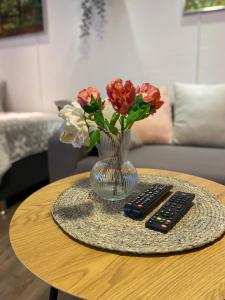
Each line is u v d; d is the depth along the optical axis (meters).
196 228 0.63
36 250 0.56
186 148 1.65
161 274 0.49
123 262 0.52
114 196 0.78
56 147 1.55
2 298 1.08
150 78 2.10
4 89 2.82
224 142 1.64
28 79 2.70
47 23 2.44
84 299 0.44
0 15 2.65
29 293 1.10
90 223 0.66
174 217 0.65
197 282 0.47
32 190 2.10
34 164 2.04
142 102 0.71
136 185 0.84
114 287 0.46
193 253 0.55
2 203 1.78
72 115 0.69
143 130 1.73
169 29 1.95
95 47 2.26
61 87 2.53
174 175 1.02
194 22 1.87
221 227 0.63
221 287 0.46
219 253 0.55
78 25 2.29
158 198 0.75
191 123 1.69
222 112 1.64
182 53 1.95
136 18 2.05
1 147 1.71
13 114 2.40
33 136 2.00
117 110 0.67
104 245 0.56
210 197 0.79
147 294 0.44
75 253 0.55
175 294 0.44
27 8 2.49
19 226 0.66
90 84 2.37
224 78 1.86
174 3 1.90
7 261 1.29
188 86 1.78
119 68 2.20
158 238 0.59
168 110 1.81
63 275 0.49
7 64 2.78
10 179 1.82
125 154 0.79
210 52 1.86
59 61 2.48
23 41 2.62
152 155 1.47
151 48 2.04
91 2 2.18
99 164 0.80
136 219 0.68
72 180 0.98
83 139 0.68
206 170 1.23
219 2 1.77
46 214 0.72
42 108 2.69
